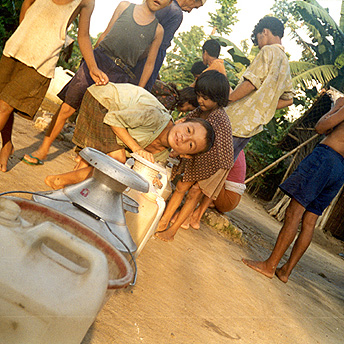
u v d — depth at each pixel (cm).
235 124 457
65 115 347
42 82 293
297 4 1642
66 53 1078
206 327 245
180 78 1966
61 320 92
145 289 250
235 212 898
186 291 281
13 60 291
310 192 438
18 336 92
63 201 138
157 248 338
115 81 352
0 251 91
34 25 283
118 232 142
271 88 457
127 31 340
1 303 90
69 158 463
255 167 1775
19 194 272
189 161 363
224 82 351
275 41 480
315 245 1179
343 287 625
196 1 454
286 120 2098
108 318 193
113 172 140
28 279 91
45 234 96
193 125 261
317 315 392
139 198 217
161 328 212
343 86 1756
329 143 455
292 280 493
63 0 283
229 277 364
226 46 1739
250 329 277
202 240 446
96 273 97
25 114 301
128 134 266
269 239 736
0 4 820
